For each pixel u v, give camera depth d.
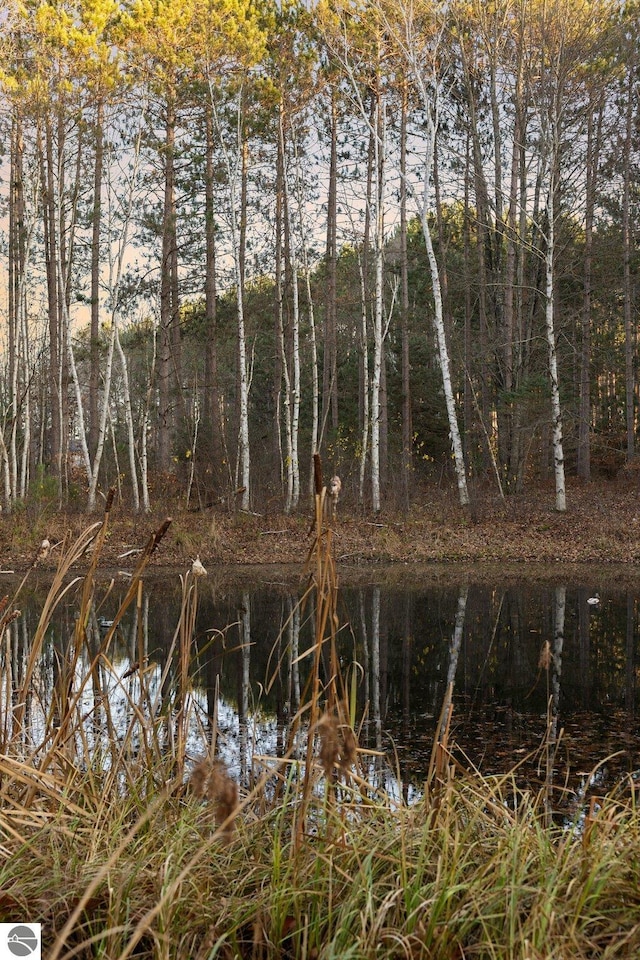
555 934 2.48
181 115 24.11
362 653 9.40
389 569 16.86
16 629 11.08
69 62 21.83
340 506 22.92
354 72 23.33
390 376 32.53
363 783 3.16
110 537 19.44
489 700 7.29
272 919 2.58
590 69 21.98
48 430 34.31
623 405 39.81
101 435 22.95
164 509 22.72
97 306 25.20
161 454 25.78
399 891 2.56
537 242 26.12
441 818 3.17
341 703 3.06
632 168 30.64
